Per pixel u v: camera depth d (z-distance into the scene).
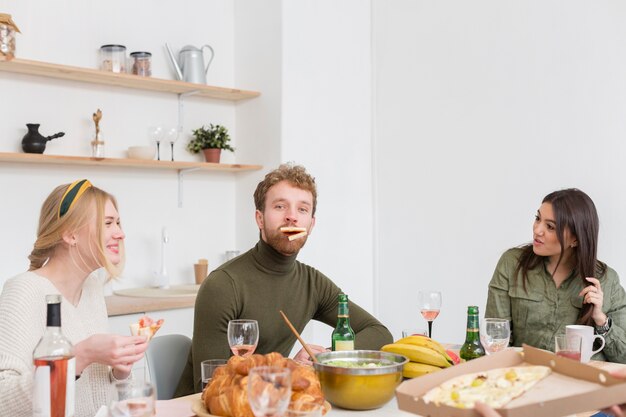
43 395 1.20
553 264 2.39
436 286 4.07
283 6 3.85
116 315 2.99
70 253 1.65
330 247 4.14
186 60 3.71
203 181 3.94
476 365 1.29
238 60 4.10
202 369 1.54
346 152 4.25
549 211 2.31
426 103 4.13
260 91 3.96
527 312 2.39
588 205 2.29
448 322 4.01
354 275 4.29
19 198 3.18
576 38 3.44
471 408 1.02
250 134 4.02
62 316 1.65
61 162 3.21
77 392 1.61
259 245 2.00
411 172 4.21
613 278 2.38
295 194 1.93
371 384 1.38
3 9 3.13
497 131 3.79
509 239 3.72
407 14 4.22
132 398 1.15
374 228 4.41
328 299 2.18
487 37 3.83
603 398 1.09
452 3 4.00
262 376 1.08
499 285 2.47
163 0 3.76
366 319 2.14
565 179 3.49
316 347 1.88
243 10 4.07
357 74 4.34
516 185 3.70
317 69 4.06
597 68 3.36
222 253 4.03
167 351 2.00
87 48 3.43
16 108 3.19
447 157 4.02
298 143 3.94
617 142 3.28
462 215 3.95
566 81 3.48
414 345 1.67
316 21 4.05
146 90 3.68
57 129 3.32
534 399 1.09
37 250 1.67
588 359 1.81
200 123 3.95
